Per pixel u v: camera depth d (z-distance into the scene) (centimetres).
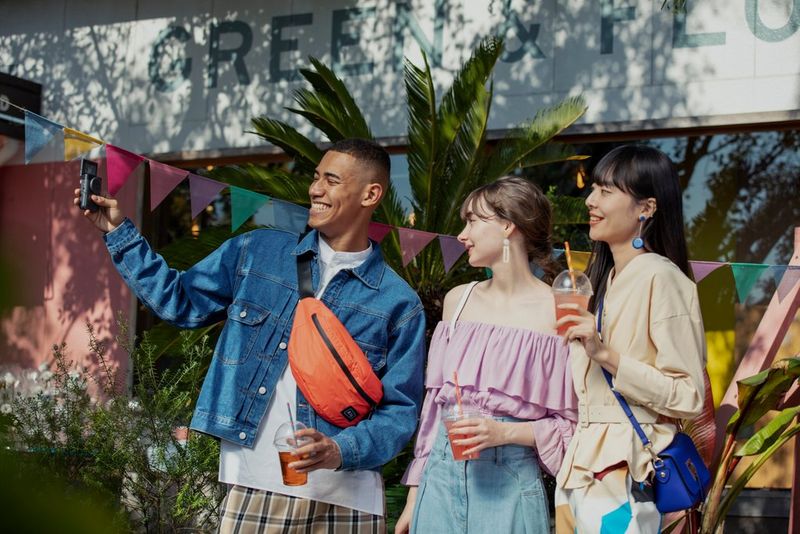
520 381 249
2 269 32
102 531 33
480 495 246
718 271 621
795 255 413
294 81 702
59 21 770
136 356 478
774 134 625
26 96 752
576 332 220
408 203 680
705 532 367
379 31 683
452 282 580
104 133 750
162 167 302
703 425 342
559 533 240
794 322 555
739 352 610
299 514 247
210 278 264
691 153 642
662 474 228
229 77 720
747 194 627
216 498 443
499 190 266
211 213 739
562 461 240
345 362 246
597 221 246
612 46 624
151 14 745
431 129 564
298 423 228
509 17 650
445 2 667
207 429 250
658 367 227
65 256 751
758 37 589
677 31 609
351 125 572
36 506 33
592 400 236
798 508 424
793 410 352
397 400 255
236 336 258
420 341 267
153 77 740
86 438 454
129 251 259
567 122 558
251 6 717
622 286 238
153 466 441
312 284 264
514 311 261
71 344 742
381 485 263
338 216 265
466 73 561
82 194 258
